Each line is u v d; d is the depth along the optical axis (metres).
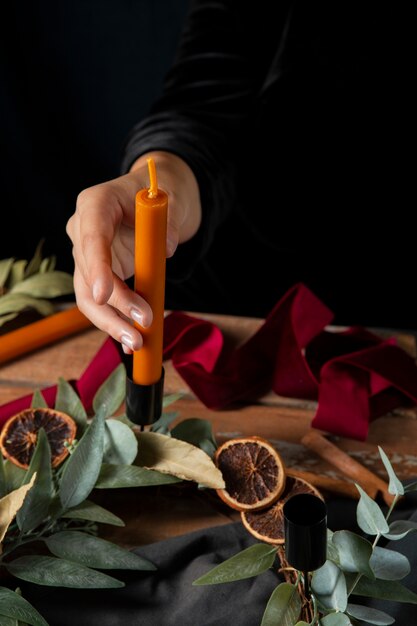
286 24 1.46
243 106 1.41
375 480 0.95
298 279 1.63
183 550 0.86
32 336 1.12
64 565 0.81
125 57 2.03
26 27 2.00
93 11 1.98
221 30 1.48
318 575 0.77
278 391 1.06
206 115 1.34
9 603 0.77
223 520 0.92
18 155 2.14
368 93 1.47
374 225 1.56
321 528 0.71
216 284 1.67
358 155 1.51
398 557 0.77
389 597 0.77
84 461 0.84
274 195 1.54
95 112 2.10
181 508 0.93
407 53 1.44
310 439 1.00
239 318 1.17
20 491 0.79
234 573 0.79
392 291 1.61
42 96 2.08
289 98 1.47
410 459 0.99
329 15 1.44
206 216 1.20
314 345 1.11
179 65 1.47
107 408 0.94
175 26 1.98
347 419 1.01
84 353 1.13
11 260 1.21
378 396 1.05
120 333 0.82
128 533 0.91
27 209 2.21
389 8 1.42
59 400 0.94
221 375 1.08
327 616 0.75
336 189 1.54
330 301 1.63
